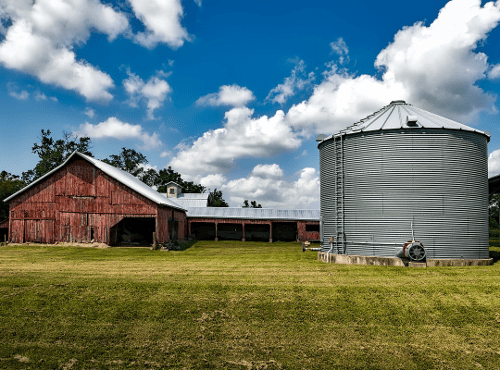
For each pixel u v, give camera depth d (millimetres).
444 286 13930
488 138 19609
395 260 17719
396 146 18078
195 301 12891
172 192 56406
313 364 9234
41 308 12320
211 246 35344
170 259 22312
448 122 19500
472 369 9078
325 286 14211
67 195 30594
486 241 18641
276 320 11633
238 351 9852
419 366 9180
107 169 31641
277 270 17562
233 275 16359
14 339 10320
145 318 11727
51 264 19719
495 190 28625
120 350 9836
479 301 12750
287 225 48344
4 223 31766
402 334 10844
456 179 17781
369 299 12922
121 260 21656
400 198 17906
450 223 17609
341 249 19547
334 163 20266
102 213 29922
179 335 10703
